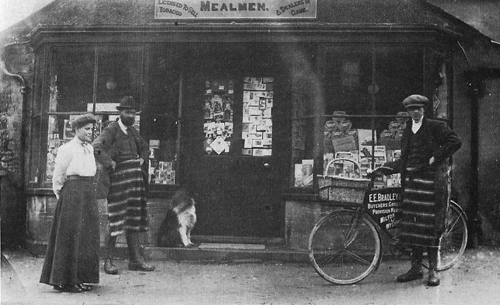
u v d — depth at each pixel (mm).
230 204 7852
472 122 7805
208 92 7973
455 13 8148
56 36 7586
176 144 7684
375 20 7309
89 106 7750
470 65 7859
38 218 7523
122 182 6520
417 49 7254
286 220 7422
